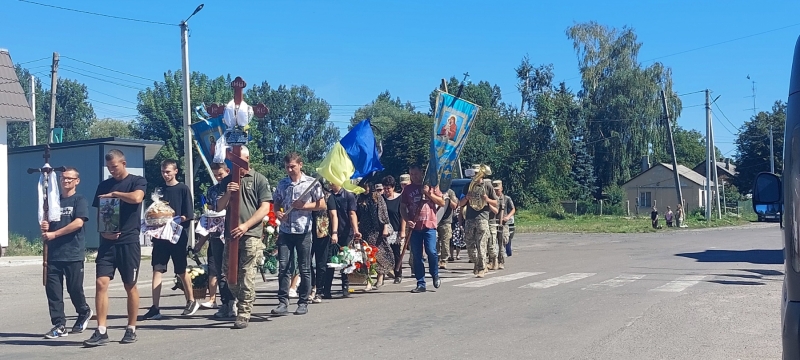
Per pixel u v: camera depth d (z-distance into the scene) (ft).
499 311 29.86
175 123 160.56
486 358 21.61
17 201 80.07
